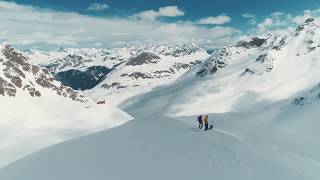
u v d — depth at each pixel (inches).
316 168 1660.9
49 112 5012.3
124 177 1487.5
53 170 1667.1
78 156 1840.6
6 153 2817.4
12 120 4389.8
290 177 1470.2
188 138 2015.3
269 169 1528.1
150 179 1448.1
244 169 1507.1
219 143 1868.8
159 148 1845.5
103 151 1887.3
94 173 1567.4
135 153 1791.3
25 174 1667.1
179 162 1606.8
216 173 1462.8
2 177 1684.3
